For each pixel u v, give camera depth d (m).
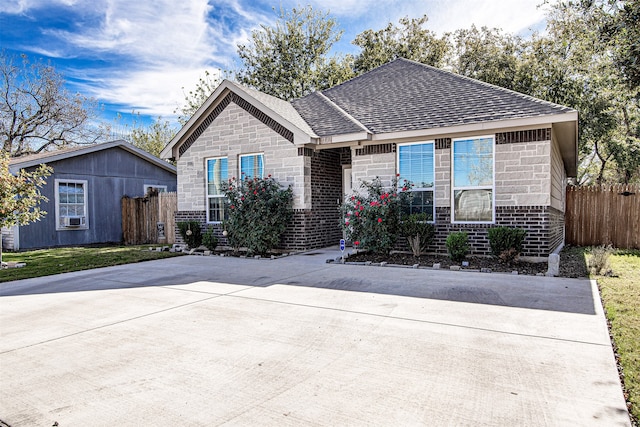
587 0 8.45
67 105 27.64
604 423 2.56
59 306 5.97
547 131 8.22
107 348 4.17
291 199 11.17
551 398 2.89
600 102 18.47
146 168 19.16
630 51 7.78
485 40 22.72
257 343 4.18
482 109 9.19
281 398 3.00
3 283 7.96
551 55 19.39
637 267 8.25
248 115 11.92
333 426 2.60
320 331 4.48
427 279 7.05
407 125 9.66
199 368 3.59
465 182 9.11
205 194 13.02
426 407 2.81
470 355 3.71
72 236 16.09
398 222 9.37
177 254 11.78
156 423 2.70
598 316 4.77
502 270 7.66
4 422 2.78
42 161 14.91
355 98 12.62
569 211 13.13
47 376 3.53
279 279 7.52
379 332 4.39
